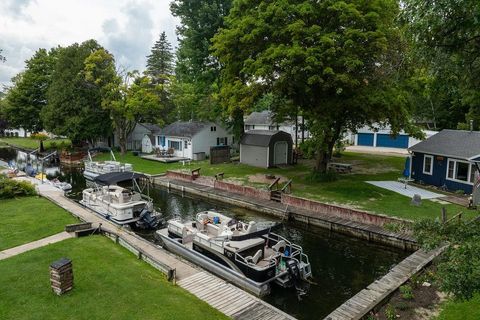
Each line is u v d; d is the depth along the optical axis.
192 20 37.06
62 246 12.86
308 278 12.97
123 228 15.97
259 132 33.66
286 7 21.05
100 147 49.03
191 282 10.76
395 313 9.20
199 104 45.81
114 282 10.12
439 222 6.59
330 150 25.34
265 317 9.12
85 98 44.19
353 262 14.52
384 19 20.38
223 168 31.94
